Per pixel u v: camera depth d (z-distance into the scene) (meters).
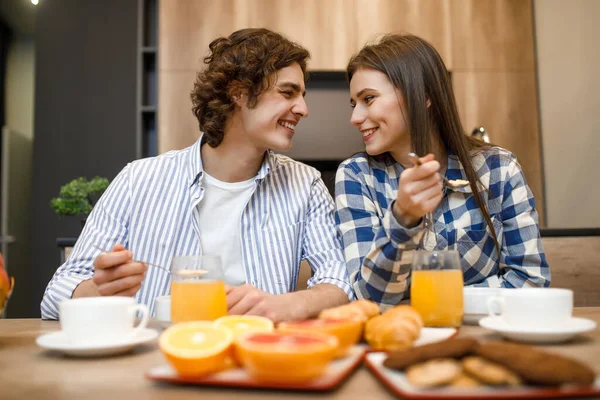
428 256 0.89
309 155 3.38
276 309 0.96
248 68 1.30
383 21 3.36
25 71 5.13
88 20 3.63
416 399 0.49
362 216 1.33
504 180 1.34
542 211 3.36
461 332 0.86
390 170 1.42
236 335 0.63
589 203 3.39
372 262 1.08
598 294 2.25
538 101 3.40
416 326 0.71
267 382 0.54
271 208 1.45
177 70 3.29
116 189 1.42
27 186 4.31
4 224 3.99
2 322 1.10
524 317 0.76
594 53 3.44
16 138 4.19
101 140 3.57
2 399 0.53
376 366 0.60
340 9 3.35
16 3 4.50
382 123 1.31
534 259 1.28
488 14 3.41
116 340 0.73
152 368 0.64
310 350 0.53
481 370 0.52
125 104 3.59
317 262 1.39
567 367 0.50
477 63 3.38
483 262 1.30
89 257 1.32
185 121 3.27
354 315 0.74
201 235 1.40
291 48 1.37
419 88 1.28
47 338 0.76
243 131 1.37
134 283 0.95
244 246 1.41
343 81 3.46
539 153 3.37
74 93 3.59
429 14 3.38
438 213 1.33
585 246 2.25
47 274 3.51
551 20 3.44
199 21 3.31
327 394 0.53
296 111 1.35
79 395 0.54
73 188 2.54
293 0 3.35
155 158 1.48
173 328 0.62
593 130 3.40
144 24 3.46
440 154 1.38
